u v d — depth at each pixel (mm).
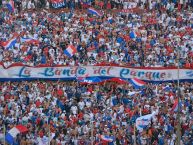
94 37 144500
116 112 119062
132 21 151375
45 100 122188
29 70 132375
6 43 140250
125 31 147250
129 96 124375
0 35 145750
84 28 147750
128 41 143625
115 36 144875
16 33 144875
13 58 137875
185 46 143000
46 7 158000
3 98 122375
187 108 121688
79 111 120438
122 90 127812
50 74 132500
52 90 125625
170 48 142000
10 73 132000
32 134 113688
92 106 122000
